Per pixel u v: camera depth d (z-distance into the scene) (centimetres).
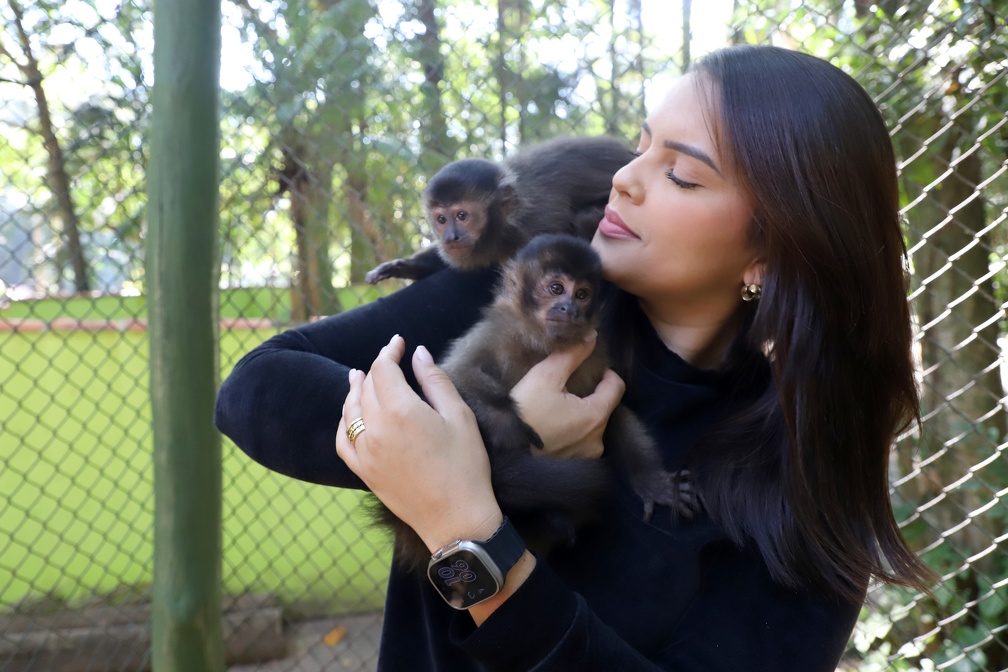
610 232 83
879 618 173
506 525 64
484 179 139
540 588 63
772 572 73
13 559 209
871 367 76
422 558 77
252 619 207
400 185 174
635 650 70
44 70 161
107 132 174
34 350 189
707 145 75
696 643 73
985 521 181
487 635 63
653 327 87
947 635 177
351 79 163
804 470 73
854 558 73
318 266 181
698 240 77
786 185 72
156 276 112
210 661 117
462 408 69
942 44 143
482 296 97
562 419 80
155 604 116
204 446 114
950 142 169
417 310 93
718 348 87
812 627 73
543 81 161
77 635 196
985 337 180
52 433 199
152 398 114
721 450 78
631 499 80
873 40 151
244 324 188
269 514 219
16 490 184
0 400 208
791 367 74
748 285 80
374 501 84
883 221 75
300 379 76
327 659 204
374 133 168
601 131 163
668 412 84
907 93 151
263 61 157
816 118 72
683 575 75
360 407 69
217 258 114
